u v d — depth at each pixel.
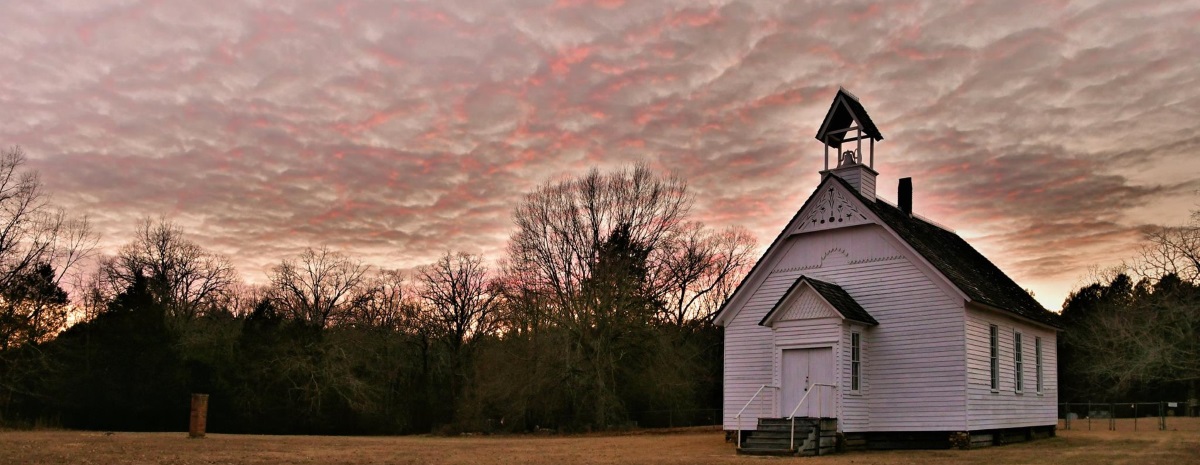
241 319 67.81
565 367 49.81
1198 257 49.94
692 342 63.56
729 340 33.62
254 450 28.52
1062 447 29.95
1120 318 57.72
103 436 35.19
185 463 23.23
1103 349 58.66
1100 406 57.78
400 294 73.00
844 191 32.25
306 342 59.84
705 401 63.31
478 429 51.53
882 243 31.12
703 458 26.55
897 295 30.50
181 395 57.00
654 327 53.38
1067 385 70.56
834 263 32.16
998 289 34.50
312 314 70.94
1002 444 31.27
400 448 31.06
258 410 57.69
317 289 72.12
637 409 57.16
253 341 59.62
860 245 31.66
